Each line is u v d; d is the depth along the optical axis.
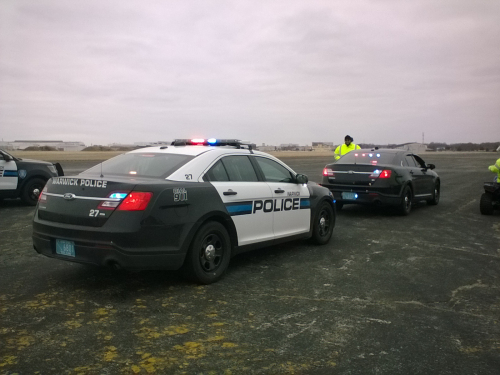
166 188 4.84
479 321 4.41
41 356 3.49
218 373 3.31
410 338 3.99
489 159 53.88
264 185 6.18
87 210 4.71
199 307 4.60
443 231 8.95
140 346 3.70
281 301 4.84
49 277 5.46
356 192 10.41
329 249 7.27
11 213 10.31
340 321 4.34
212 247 5.34
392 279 5.71
